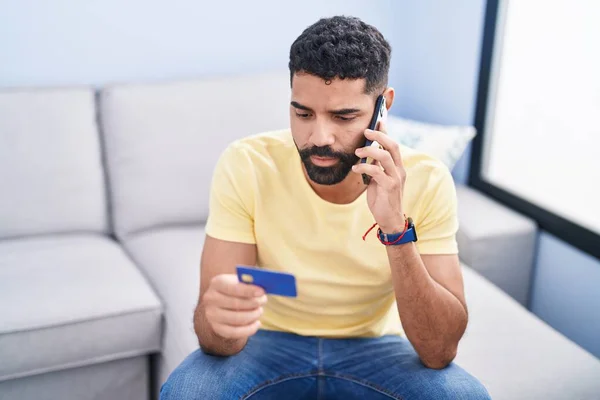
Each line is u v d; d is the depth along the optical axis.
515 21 2.46
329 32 1.26
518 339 1.78
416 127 2.47
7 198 2.20
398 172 1.29
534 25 2.39
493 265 2.32
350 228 1.42
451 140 2.44
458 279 1.42
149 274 2.11
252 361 1.42
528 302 2.45
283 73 2.54
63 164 2.26
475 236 2.27
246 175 1.45
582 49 2.21
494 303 1.95
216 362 1.40
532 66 2.42
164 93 2.36
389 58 1.33
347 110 1.25
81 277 1.98
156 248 2.23
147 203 2.35
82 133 2.29
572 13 2.23
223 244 1.44
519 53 2.47
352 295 1.46
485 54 2.51
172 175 2.36
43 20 2.38
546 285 2.38
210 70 2.65
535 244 2.38
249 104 2.42
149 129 2.33
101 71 2.50
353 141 1.29
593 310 2.19
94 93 2.36
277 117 2.45
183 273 2.04
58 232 2.29
